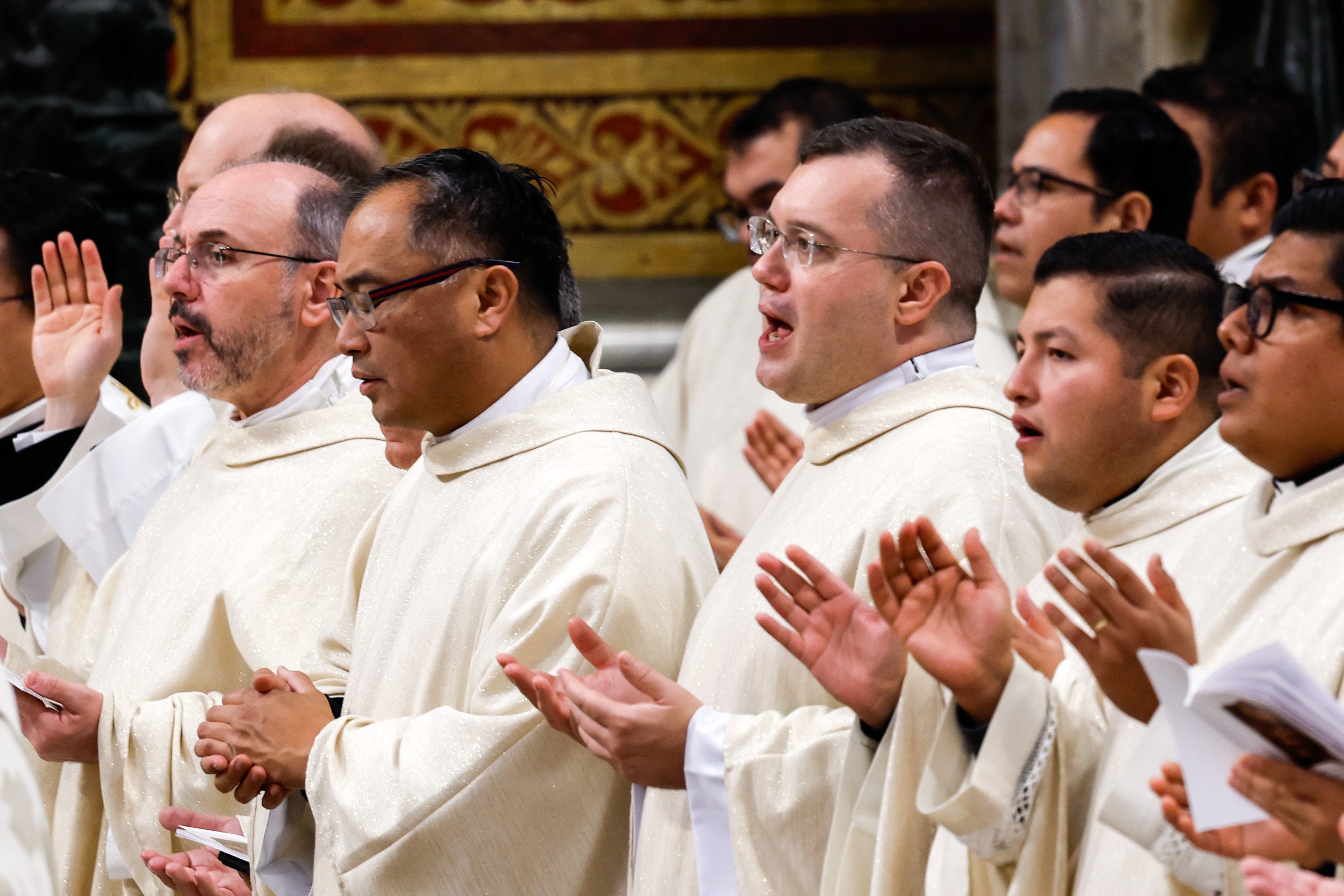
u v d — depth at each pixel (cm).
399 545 909
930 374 789
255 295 1047
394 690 864
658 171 2319
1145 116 1160
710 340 1645
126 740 968
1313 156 1298
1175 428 685
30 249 1291
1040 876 615
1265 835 530
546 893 809
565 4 2316
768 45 2303
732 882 712
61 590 1220
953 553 711
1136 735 617
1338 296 569
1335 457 589
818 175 792
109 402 1315
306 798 909
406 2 2308
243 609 994
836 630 664
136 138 1648
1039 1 1775
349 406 1070
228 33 2292
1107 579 582
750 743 713
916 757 655
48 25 1627
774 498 839
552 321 902
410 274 851
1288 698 491
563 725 737
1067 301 689
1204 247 1271
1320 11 1588
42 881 503
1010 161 1814
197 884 915
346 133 1277
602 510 826
